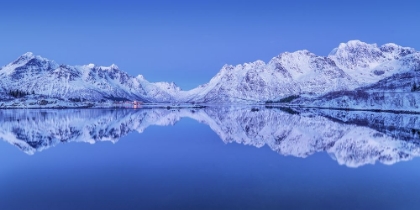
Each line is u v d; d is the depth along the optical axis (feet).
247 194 70.28
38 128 219.00
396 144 138.21
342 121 256.11
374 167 94.89
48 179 84.02
